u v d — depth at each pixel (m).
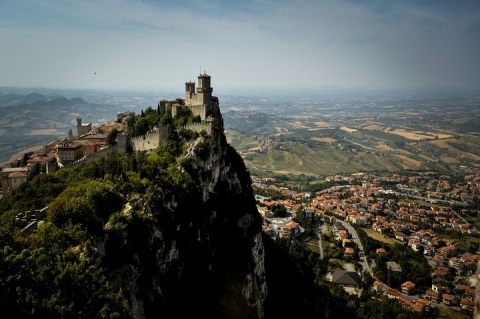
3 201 122.88
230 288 125.19
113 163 122.69
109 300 59.03
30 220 91.06
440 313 182.88
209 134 147.62
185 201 121.94
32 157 194.75
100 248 76.25
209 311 110.50
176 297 99.38
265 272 150.62
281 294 156.62
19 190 118.88
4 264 54.06
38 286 54.03
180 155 139.62
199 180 136.75
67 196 90.31
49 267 56.56
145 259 89.69
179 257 106.69
